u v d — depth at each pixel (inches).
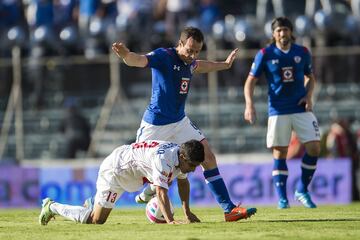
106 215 1205.7
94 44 2773.1
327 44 2655.0
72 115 2588.6
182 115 1285.7
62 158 2596.0
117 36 2758.4
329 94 2536.9
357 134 2493.8
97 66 2576.3
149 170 1158.3
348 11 2834.6
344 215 1369.3
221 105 2546.8
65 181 2357.3
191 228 1117.7
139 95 2556.6
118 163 1174.3
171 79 1258.0
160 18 2856.8
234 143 2546.8
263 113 2591.0
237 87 2536.9
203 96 2559.1
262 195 2287.2
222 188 1249.4
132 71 2561.5
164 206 1152.2
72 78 2591.0
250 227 1130.0
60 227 1181.7
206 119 2544.3
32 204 2368.4
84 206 1258.0
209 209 1656.0
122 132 2561.5
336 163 2281.0
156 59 1241.4
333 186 2278.5
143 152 1156.5
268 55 1592.0
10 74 2593.5
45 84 2600.9
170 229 1107.9
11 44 2780.5
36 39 2760.8
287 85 1595.7
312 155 1606.8
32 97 2598.4
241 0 2992.1
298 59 1587.1
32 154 2598.4
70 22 2896.2
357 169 2432.3
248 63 2532.0
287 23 1582.2
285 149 1621.6
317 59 2536.9
